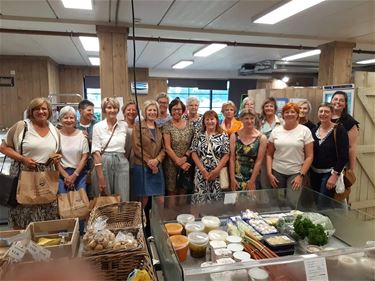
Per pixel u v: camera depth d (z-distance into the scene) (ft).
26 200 6.93
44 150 7.39
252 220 6.05
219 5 10.00
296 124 8.57
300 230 5.31
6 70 19.48
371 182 11.98
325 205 6.57
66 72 24.03
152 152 8.54
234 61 23.04
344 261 4.12
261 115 10.87
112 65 12.14
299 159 8.38
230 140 8.63
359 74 11.48
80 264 4.04
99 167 8.23
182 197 6.40
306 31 13.46
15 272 3.75
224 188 8.29
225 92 30.09
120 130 8.63
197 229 5.59
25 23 11.75
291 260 3.96
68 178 7.99
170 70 28.04
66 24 11.88
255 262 3.91
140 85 26.32
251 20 11.58
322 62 16.22
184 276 3.60
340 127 8.16
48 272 3.84
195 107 9.89
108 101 8.57
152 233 6.27
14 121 19.93
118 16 11.05
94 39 14.08
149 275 4.07
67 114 8.24
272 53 19.04
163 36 14.03
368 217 5.64
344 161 8.04
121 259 4.28
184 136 8.78
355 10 10.52
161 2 9.65
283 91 14.40
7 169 9.44
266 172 8.93
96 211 6.02
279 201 7.16
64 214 7.02
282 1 9.54
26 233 5.29
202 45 16.33
